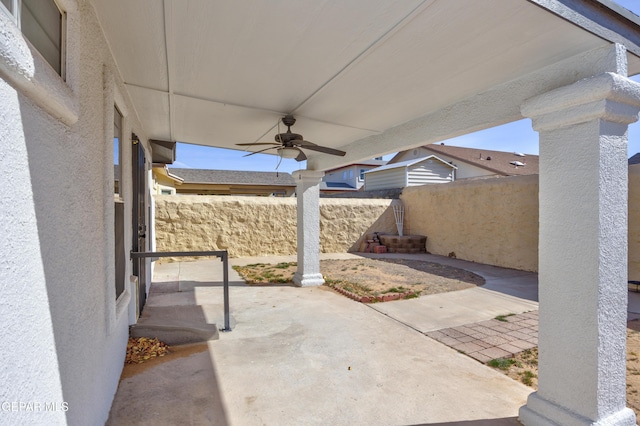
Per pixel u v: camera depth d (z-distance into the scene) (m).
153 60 2.73
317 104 3.65
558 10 1.90
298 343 3.79
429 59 2.55
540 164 2.39
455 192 10.32
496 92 3.00
